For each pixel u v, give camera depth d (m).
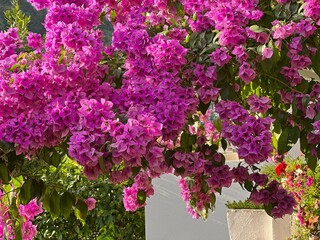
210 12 2.82
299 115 2.86
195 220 6.21
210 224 6.22
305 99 2.75
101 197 5.85
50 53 2.58
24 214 3.17
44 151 2.55
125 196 3.59
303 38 2.81
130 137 2.20
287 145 2.87
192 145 3.08
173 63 2.69
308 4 2.68
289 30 2.65
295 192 5.20
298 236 5.21
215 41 2.89
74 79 2.49
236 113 2.63
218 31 2.85
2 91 2.42
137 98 2.60
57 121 2.38
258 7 2.92
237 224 5.95
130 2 3.12
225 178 3.12
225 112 2.68
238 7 2.76
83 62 2.51
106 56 2.87
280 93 2.94
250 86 3.12
